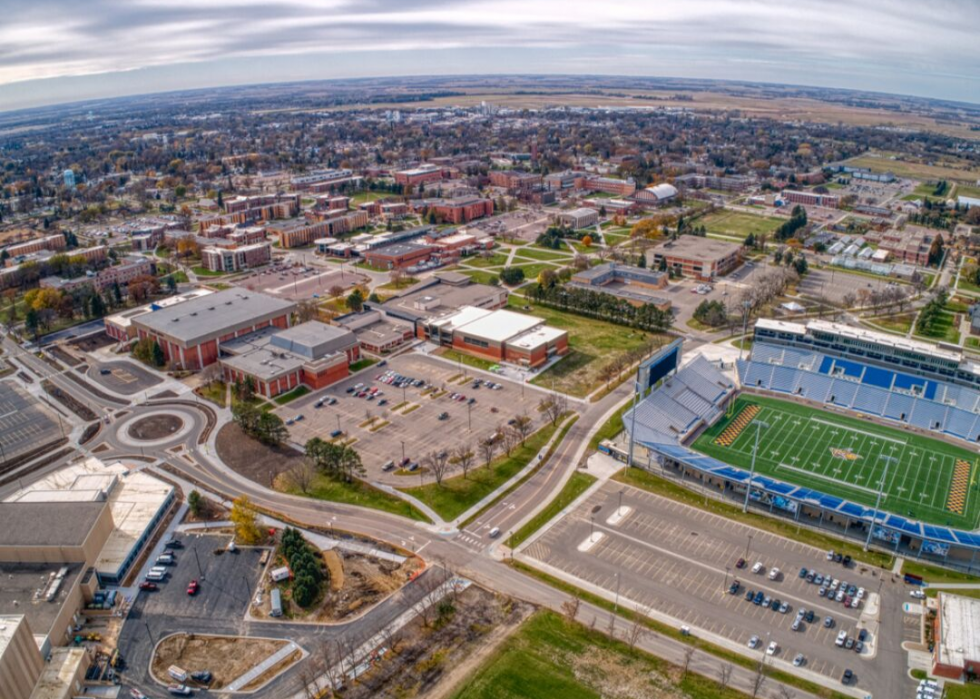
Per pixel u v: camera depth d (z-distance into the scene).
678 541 187.38
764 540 188.25
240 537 187.62
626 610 162.38
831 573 175.25
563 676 143.38
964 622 153.50
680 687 141.00
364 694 139.50
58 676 140.75
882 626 157.75
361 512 199.25
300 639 154.00
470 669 145.12
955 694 138.50
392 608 162.75
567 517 197.25
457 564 177.88
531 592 168.38
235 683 142.88
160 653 150.88
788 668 145.75
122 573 173.75
